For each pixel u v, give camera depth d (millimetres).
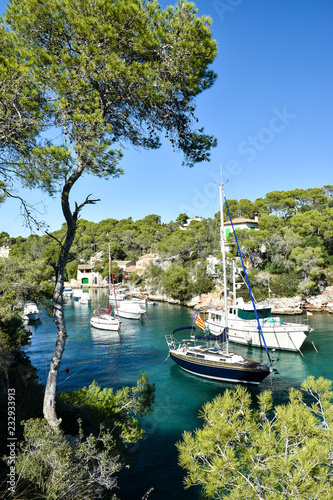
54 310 9727
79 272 102500
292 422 5887
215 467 5484
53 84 8000
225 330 22938
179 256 78812
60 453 7293
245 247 58719
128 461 10695
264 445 5633
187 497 10766
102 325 39688
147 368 24953
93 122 7957
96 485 8141
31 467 6703
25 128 7598
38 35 8617
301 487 4734
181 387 21094
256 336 30031
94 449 8422
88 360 26969
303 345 30422
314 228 59312
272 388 20438
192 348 24469
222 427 5742
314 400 17609
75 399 11414
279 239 58438
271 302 48781
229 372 21141
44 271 20625
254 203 81125
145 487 11312
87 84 8242
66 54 8008
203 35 9016
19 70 7367
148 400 11539
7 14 8547
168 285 62250
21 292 19156
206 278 59750
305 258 51188
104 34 8094
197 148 11070
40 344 32375
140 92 8852
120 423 10594
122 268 95750
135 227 119688
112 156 8711
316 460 5043
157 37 8531
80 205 9523
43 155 7559
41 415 11258
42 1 8094
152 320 45781
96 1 8133
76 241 113062
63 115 8141
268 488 5188
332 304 46844
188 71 9039
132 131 10547
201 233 77188
